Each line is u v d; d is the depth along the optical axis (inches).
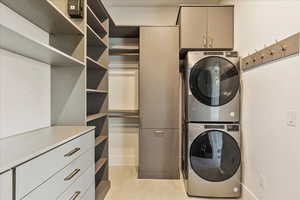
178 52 121.4
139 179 121.8
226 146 99.5
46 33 81.4
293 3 63.1
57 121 83.4
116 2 139.4
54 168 47.5
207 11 114.6
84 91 83.4
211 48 114.7
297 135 60.8
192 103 100.7
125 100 146.9
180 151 134.6
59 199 49.8
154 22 144.9
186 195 102.3
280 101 69.0
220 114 100.0
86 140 68.9
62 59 71.2
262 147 80.7
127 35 140.9
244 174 97.4
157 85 122.0
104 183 109.7
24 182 37.1
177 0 136.7
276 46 70.7
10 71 60.4
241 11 102.5
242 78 99.6
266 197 77.8
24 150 42.0
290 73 63.8
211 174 100.1
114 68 146.4
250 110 91.0
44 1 56.1
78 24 83.6
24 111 66.6
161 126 122.1
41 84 76.7
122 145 147.4
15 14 63.2
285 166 66.2
